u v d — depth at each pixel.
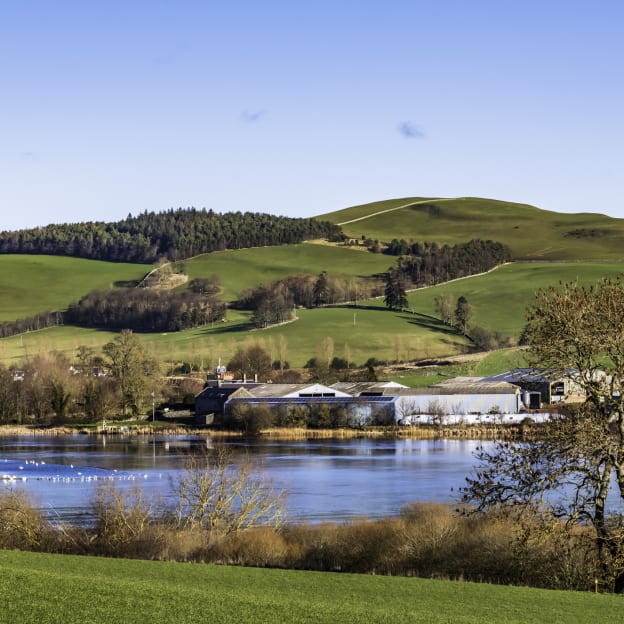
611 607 68.81
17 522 102.50
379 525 100.56
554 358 80.44
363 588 75.75
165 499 143.75
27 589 67.12
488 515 96.25
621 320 78.94
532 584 84.75
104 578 73.94
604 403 81.12
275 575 81.25
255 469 175.62
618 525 77.50
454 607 68.00
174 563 86.56
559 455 77.94
